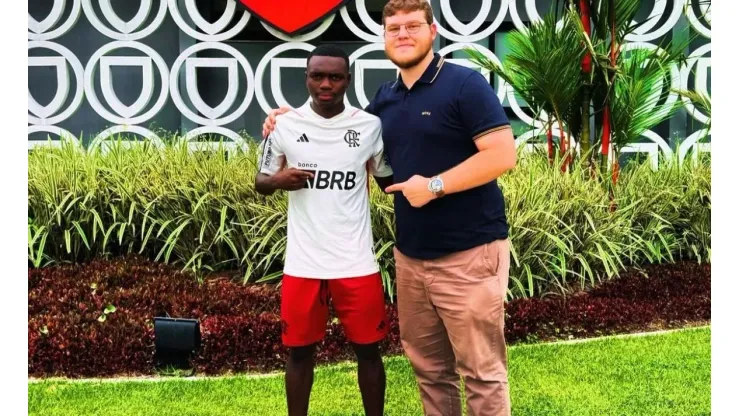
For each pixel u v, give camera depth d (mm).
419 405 2973
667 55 4688
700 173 4895
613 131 4828
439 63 2258
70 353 3418
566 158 4801
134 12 6484
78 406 2990
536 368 3344
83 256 4660
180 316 3740
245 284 4242
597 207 4434
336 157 2330
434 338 2486
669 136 6188
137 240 4691
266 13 5320
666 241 4883
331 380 3229
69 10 6328
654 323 4020
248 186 4418
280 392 3109
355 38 6426
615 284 4430
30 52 6367
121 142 5098
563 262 4152
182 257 4578
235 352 3473
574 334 3893
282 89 6496
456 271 2271
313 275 2355
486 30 5449
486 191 2273
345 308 2418
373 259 2439
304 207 2365
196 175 4535
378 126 2387
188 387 3176
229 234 4422
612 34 4523
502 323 2311
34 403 3018
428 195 2166
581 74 4559
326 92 2273
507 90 5480
